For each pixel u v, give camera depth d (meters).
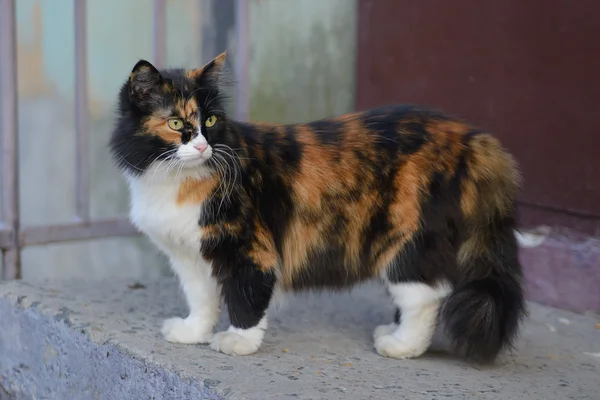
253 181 3.38
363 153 3.46
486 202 3.44
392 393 3.04
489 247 3.45
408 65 5.40
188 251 3.44
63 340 3.79
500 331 3.35
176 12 6.21
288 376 3.18
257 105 6.02
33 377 4.01
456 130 3.52
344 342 3.71
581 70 4.41
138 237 6.28
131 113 3.31
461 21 5.01
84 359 3.66
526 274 4.63
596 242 4.42
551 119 4.57
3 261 4.70
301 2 6.03
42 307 3.97
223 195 3.29
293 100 6.15
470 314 3.32
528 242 4.62
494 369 3.43
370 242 3.48
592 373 3.45
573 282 4.46
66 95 6.57
